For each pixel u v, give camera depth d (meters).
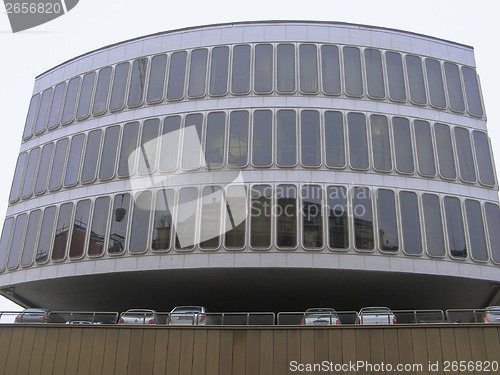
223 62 31.12
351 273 26.59
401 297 30.58
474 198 28.95
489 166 30.11
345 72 30.50
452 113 30.78
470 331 20.52
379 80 30.53
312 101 29.64
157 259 27.06
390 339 20.58
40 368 21.91
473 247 27.72
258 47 31.19
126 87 32.12
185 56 31.80
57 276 28.67
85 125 32.22
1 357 22.34
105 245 28.23
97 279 28.80
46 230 30.38
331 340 20.73
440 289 28.94
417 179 28.55
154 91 31.38
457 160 29.59
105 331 22.03
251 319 21.56
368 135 29.03
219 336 21.25
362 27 31.81
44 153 33.03
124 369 21.25
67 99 33.88
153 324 21.97
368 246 26.61
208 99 30.30
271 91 29.94
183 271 26.95
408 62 31.38
